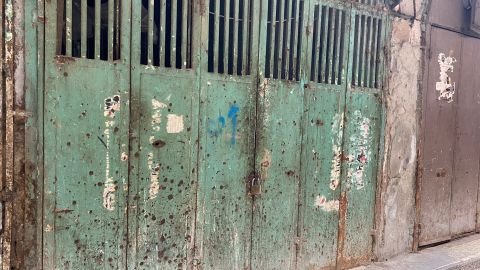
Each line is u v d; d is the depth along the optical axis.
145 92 2.62
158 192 2.73
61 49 2.35
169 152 2.75
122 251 2.62
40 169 2.29
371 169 4.04
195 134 2.86
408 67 4.24
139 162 2.63
